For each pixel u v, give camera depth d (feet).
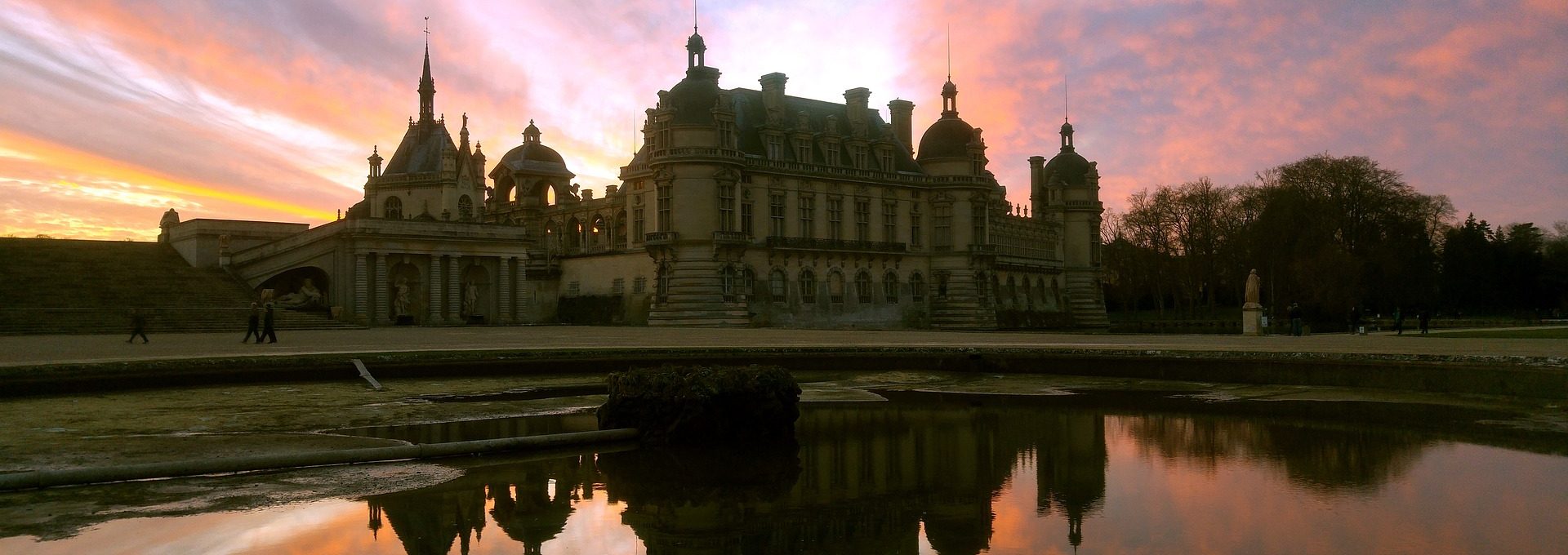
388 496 64.75
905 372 154.20
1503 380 117.19
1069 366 149.79
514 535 56.49
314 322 251.19
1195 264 446.60
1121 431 94.58
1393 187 407.03
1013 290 426.92
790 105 351.46
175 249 288.92
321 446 79.41
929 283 367.25
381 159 422.41
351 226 289.94
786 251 324.39
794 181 330.54
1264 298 418.92
